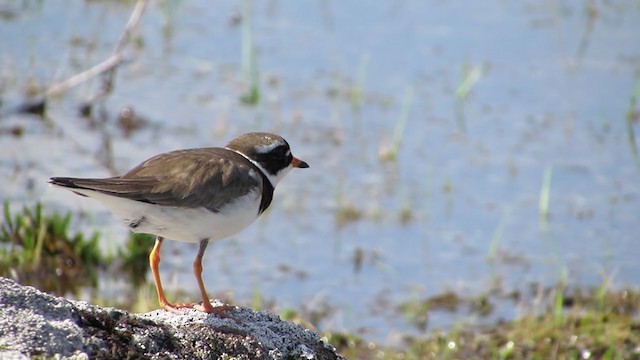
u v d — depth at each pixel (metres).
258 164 9.49
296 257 14.23
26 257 13.37
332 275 13.87
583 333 12.65
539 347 12.39
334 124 17.56
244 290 13.30
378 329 12.75
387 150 16.73
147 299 12.77
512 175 16.38
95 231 13.81
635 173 16.52
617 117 18.09
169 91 18.45
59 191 15.34
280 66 19.42
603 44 20.73
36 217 13.64
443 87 18.88
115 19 20.98
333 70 19.34
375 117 17.86
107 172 15.72
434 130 17.58
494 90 18.91
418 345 12.41
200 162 8.64
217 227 8.55
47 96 17.72
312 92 18.61
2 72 18.42
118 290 13.10
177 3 21.86
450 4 22.44
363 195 15.73
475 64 19.62
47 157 16.11
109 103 17.84
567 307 13.42
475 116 18.03
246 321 7.98
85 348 6.84
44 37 19.89
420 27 21.22
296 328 8.09
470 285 13.80
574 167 16.61
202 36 20.48
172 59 19.61
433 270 14.10
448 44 20.47
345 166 16.47
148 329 7.34
